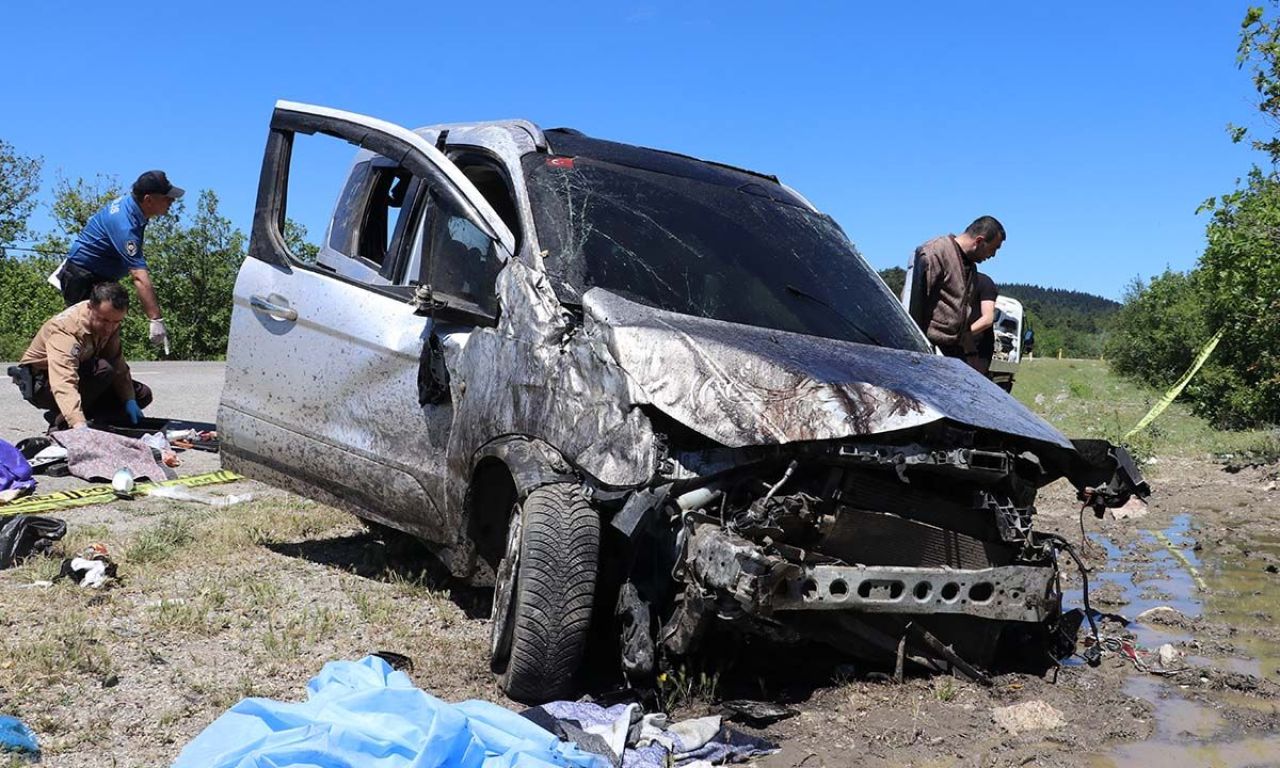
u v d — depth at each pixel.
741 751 3.80
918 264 7.80
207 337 47.88
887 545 4.20
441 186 5.17
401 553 6.10
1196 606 6.21
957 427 4.14
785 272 5.22
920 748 3.93
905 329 5.36
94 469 7.65
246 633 4.76
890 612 4.16
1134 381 28.83
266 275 5.95
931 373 4.70
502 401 4.51
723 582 3.70
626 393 4.07
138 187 8.80
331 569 5.86
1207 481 11.00
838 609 4.04
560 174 5.20
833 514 4.04
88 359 8.50
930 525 4.26
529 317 4.52
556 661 4.00
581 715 3.90
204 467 8.50
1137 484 4.61
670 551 3.98
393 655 4.47
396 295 5.39
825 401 4.02
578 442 4.14
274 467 5.88
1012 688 4.60
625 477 3.99
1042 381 29.38
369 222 5.94
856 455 3.96
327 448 5.53
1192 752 4.02
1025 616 4.38
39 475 7.63
